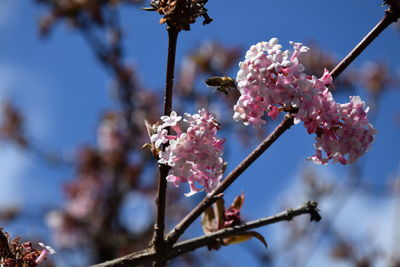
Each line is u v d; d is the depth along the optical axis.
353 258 1.51
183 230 0.62
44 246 0.62
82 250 1.68
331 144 0.59
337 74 0.61
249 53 0.59
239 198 0.69
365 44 0.61
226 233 0.66
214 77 0.65
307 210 0.66
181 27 0.59
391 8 0.60
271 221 0.66
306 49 0.59
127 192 1.85
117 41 1.72
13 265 0.61
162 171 0.60
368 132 0.59
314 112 0.59
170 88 0.60
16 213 1.73
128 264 0.62
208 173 0.59
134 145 1.94
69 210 1.85
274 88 0.59
